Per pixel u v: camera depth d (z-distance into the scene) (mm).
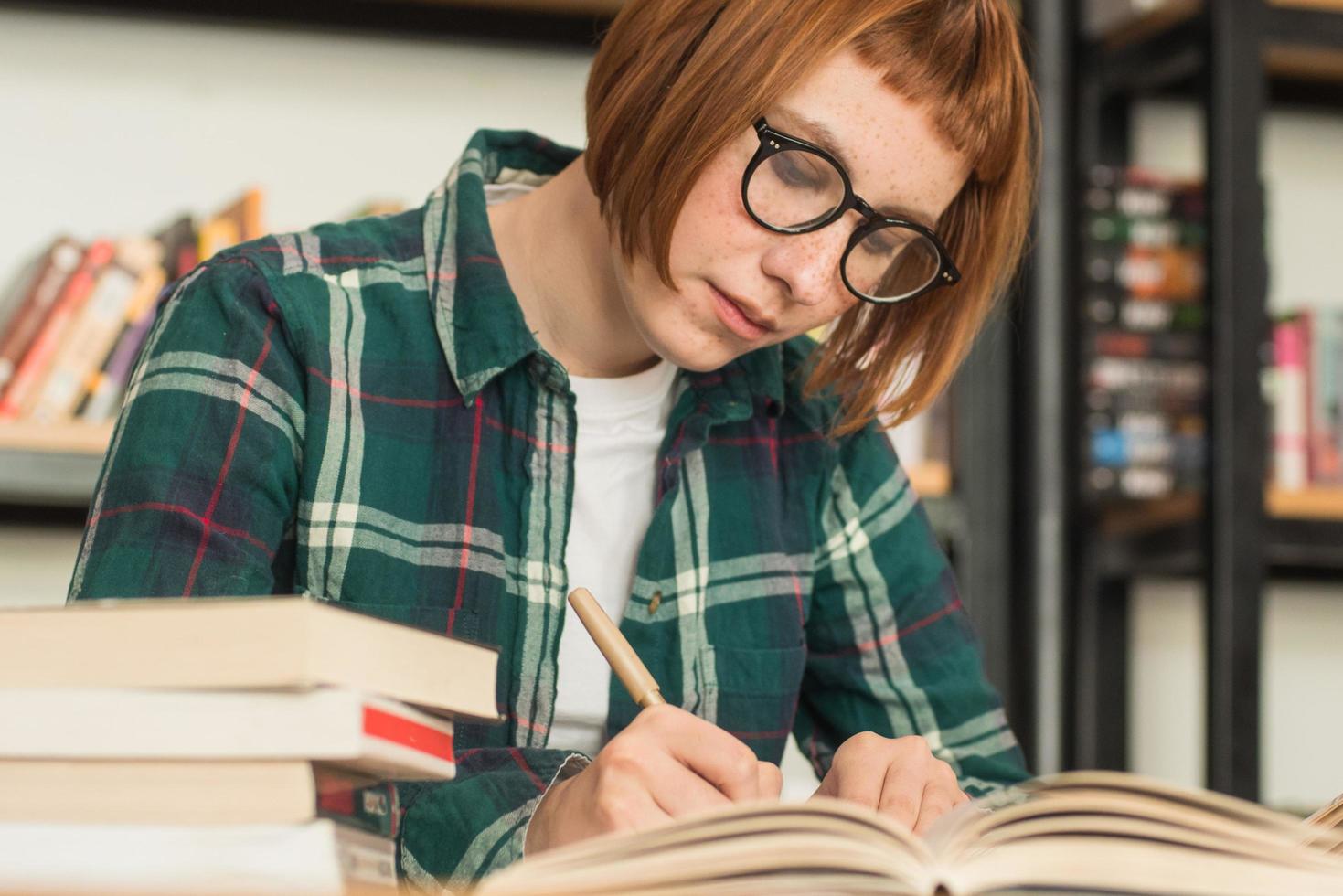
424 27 2193
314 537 1013
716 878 536
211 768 565
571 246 1102
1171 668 2428
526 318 1129
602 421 1127
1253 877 569
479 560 1058
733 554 1164
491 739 1045
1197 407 2225
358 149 2213
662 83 976
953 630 1273
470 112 2256
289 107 2189
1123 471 2189
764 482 1202
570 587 1115
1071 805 593
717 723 1131
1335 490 2160
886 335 1189
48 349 1879
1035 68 2250
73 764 572
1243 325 2064
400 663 603
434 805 813
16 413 1863
